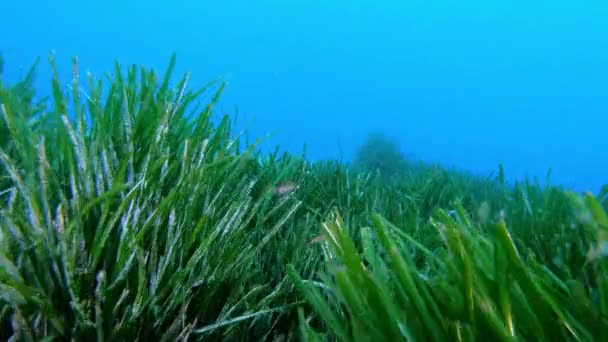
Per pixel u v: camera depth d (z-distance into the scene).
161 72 1.67
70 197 1.26
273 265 1.70
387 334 0.86
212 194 1.58
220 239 1.32
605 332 0.82
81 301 1.04
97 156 1.24
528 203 2.20
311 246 1.81
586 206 0.94
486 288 0.86
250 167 2.48
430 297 0.89
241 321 1.31
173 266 1.21
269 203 2.25
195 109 1.70
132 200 1.15
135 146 1.40
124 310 1.10
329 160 3.85
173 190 1.16
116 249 1.15
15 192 1.10
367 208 2.61
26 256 1.03
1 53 2.12
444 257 0.95
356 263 0.91
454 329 0.84
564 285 1.02
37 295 1.00
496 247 0.83
